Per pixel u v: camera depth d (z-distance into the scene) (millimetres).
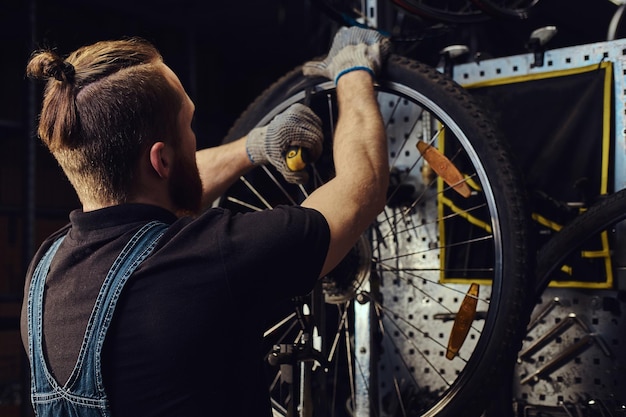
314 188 2102
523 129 2057
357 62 1610
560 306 2029
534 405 2000
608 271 1934
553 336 2029
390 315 2250
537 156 2037
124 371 1017
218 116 5418
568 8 3285
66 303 1070
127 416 1020
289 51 5672
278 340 2158
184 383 1018
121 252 1055
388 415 2199
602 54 1963
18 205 3943
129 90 1078
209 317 1021
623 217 1767
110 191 1099
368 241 1857
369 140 1323
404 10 1966
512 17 1979
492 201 1687
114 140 1071
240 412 1073
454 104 1744
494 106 2100
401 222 2242
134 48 1142
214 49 5473
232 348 1057
